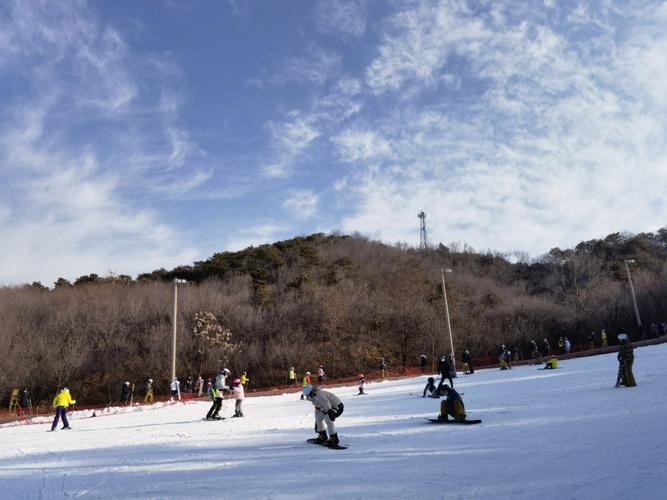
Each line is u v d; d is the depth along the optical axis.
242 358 55.38
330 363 56.47
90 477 9.14
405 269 81.19
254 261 82.62
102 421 22.50
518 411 14.38
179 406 30.17
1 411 41.53
